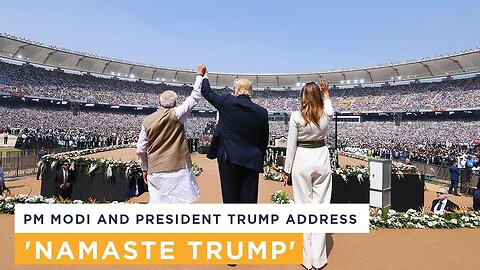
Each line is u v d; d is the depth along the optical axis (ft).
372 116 192.75
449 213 20.20
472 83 167.32
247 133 11.41
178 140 11.91
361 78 225.56
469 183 51.34
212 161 69.26
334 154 53.52
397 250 14.51
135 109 207.31
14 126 137.90
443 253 14.24
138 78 233.76
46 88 173.58
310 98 12.21
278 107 227.20
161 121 11.51
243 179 12.07
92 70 216.13
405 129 171.53
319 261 12.05
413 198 30.89
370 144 133.49
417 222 18.48
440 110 159.33
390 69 207.00
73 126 160.86
